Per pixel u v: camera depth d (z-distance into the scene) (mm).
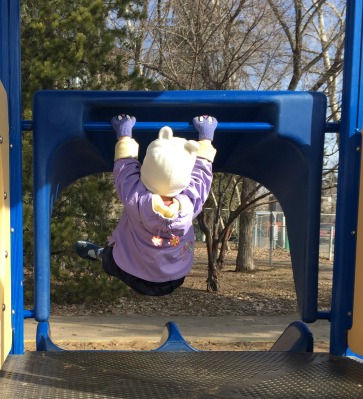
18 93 2908
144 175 2680
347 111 2973
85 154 3404
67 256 9695
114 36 10070
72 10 9906
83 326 7887
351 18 2984
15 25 2914
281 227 24312
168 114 3232
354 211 2939
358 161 2947
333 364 2756
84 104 2924
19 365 2645
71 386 2346
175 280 2869
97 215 9961
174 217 2643
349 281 2936
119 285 9773
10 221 2846
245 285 12773
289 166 3326
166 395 2271
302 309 3145
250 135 3371
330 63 13281
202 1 10406
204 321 8523
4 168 2648
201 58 10688
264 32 11461
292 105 2959
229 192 15633
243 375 2562
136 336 7125
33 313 3023
